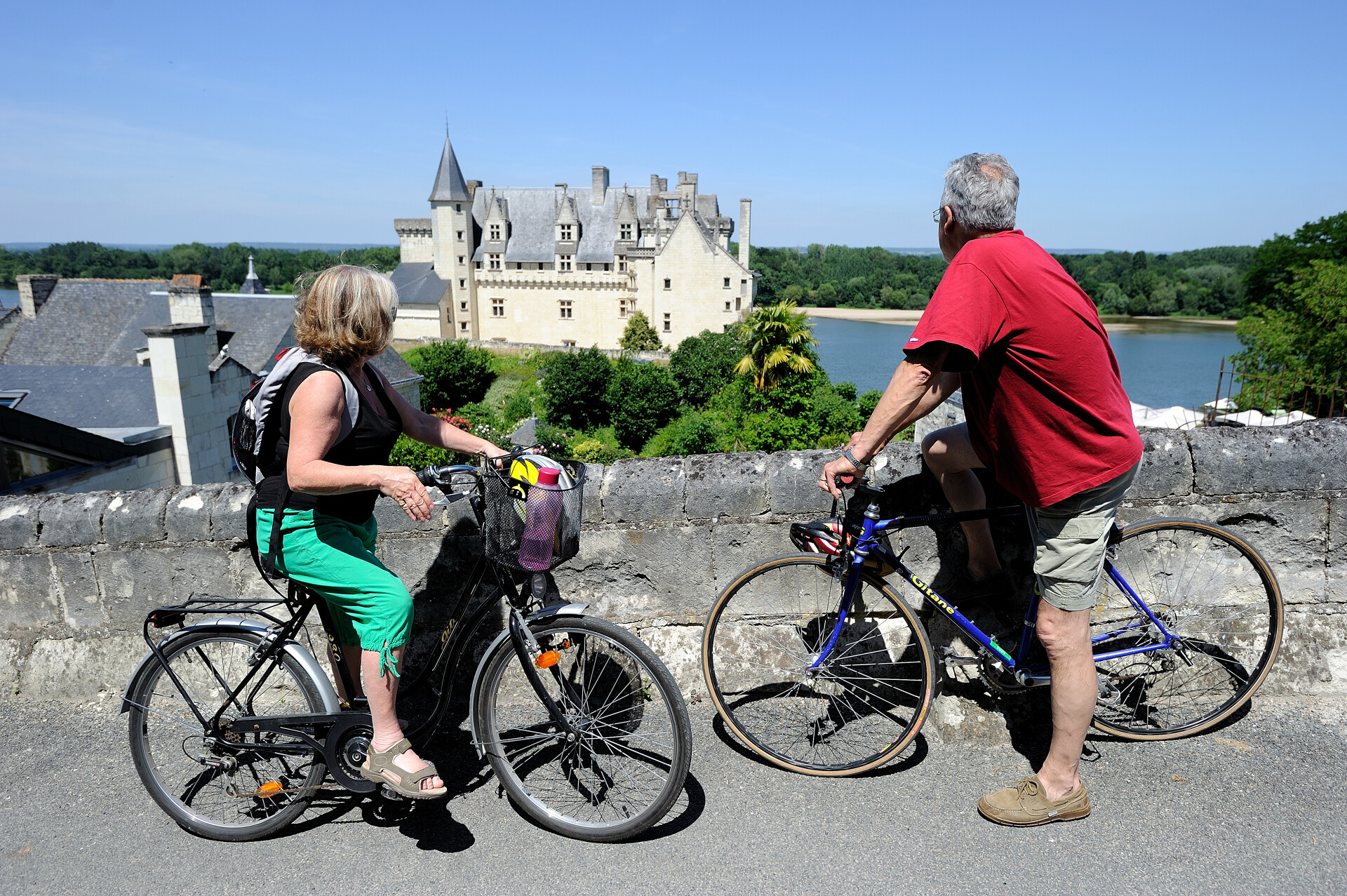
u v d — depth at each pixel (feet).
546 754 9.14
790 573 10.16
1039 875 7.30
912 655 10.02
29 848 8.05
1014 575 10.21
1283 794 8.24
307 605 8.16
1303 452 10.02
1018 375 7.32
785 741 9.36
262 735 8.29
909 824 8.04
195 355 81.82
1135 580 10.16
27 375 85.97
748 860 7.59
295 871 7.68
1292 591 10.26
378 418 7.61
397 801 8.65
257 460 7.55
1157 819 7.97
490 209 312.29
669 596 10.50
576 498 7.61
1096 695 7.89
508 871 7.58
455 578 10.37
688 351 216.33
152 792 8.43
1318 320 126.62
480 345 287.28
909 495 10.07
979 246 7.37
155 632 10.79
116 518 10.59
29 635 10.95
